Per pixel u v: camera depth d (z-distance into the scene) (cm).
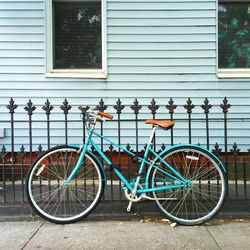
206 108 502
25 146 690
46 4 691
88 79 691
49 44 696
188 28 689
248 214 495
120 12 689
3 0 685
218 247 407
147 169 475
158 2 688
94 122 485
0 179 684
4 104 688
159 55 689
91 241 423
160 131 689
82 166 488
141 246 410
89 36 710
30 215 495
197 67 691
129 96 691
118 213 498
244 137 689
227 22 711
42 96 690
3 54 687
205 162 484
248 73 700
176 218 470
